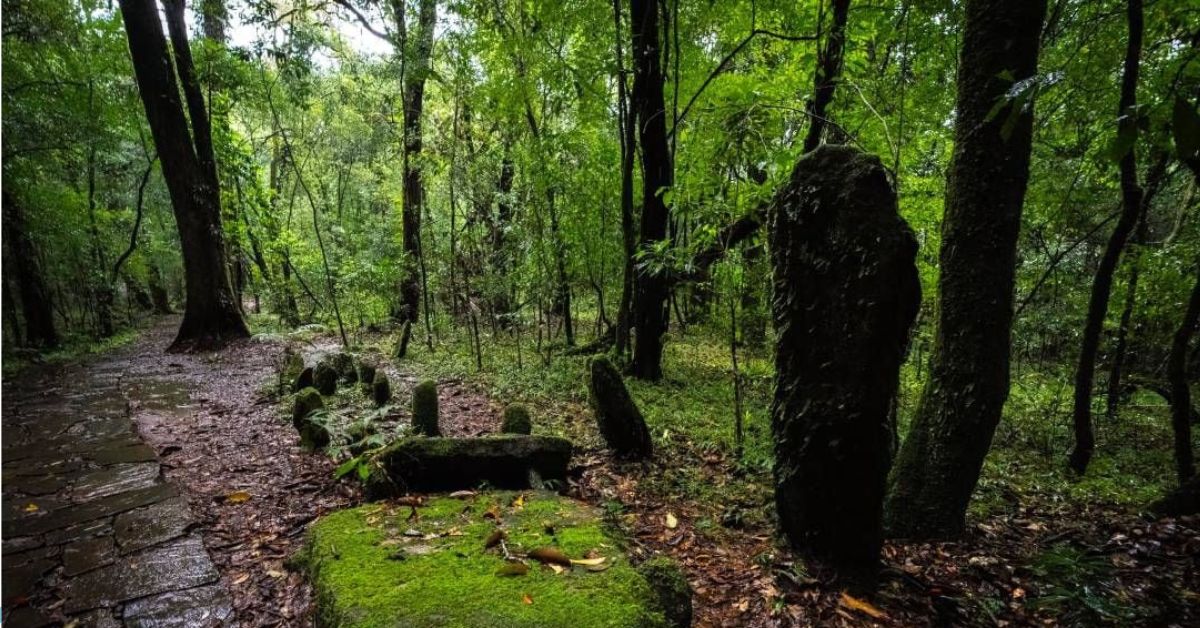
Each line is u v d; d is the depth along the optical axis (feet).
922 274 20.35
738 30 24.06
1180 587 9.48
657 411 19.08
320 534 8.80
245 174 46.37
